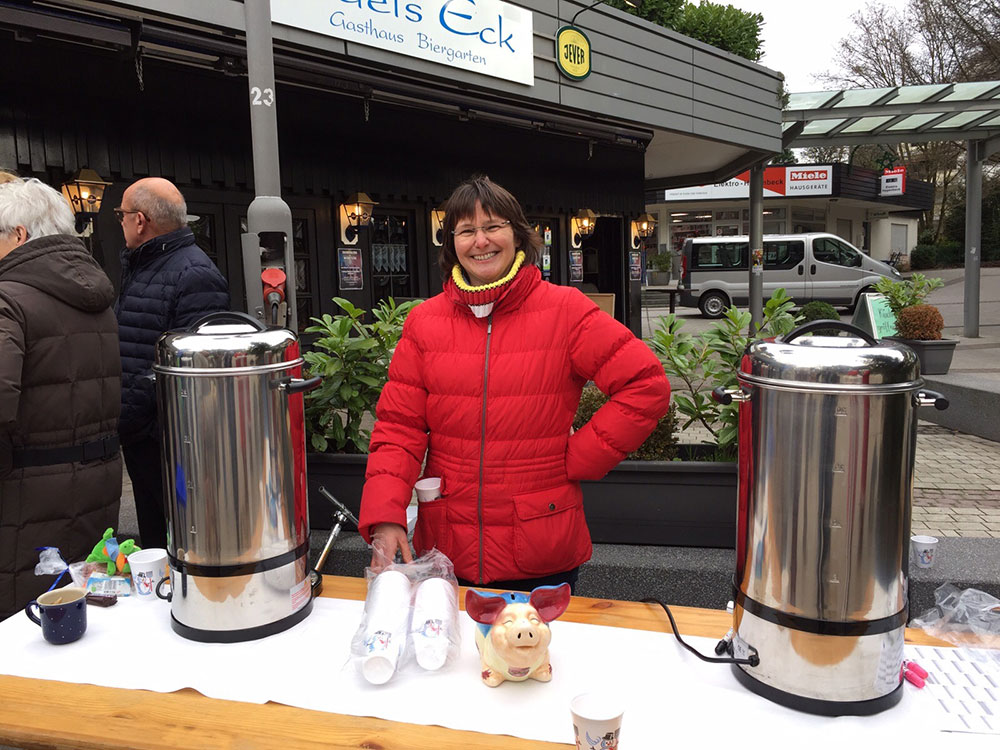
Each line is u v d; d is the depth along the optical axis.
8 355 1.76
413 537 1.77
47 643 1.42
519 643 1.18
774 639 1.15
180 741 1.10
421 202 8.03
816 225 30.56
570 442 1.69
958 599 1.46
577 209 9.84
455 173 8.24
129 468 2.89
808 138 11.81
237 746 1.08
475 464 1.65
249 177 6.28
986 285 25.88
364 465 3.08
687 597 2.66
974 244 11.50
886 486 1.08
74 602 1.42
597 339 1.61
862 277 17.42
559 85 7.58
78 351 1.96
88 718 1.16
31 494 1.91
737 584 1.23
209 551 1.38
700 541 2.88
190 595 1.41
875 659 1.12
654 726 1.11
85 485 1.99
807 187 26.97
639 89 8.42
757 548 1.17
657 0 10.60
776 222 29.22
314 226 7.06
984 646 1.34
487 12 6.74
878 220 33.81
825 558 1.10
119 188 5.44
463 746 1.07
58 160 5.05
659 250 30.41
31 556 1.93
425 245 8.11
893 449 1.08
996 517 4.02
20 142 4.86
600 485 2.91
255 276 3.01
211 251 6.12
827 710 1.13
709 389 3.42
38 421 1.90
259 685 1.25
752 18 10.85
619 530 2.93
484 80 6.86
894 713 1.14
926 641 1.37
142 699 1.22
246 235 3.00
